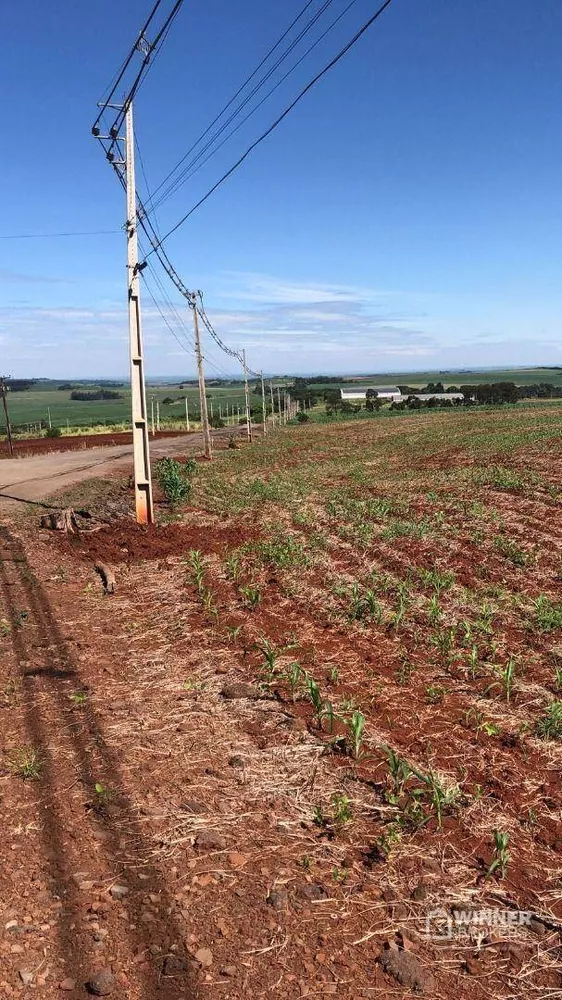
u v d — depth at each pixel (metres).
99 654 7.19
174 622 8.21
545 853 4.04
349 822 4.24
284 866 3.83
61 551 12.05
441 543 12.20
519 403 86.88
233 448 42.41
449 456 29.45
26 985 2.97
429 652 7.12
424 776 4.46
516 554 11.12
